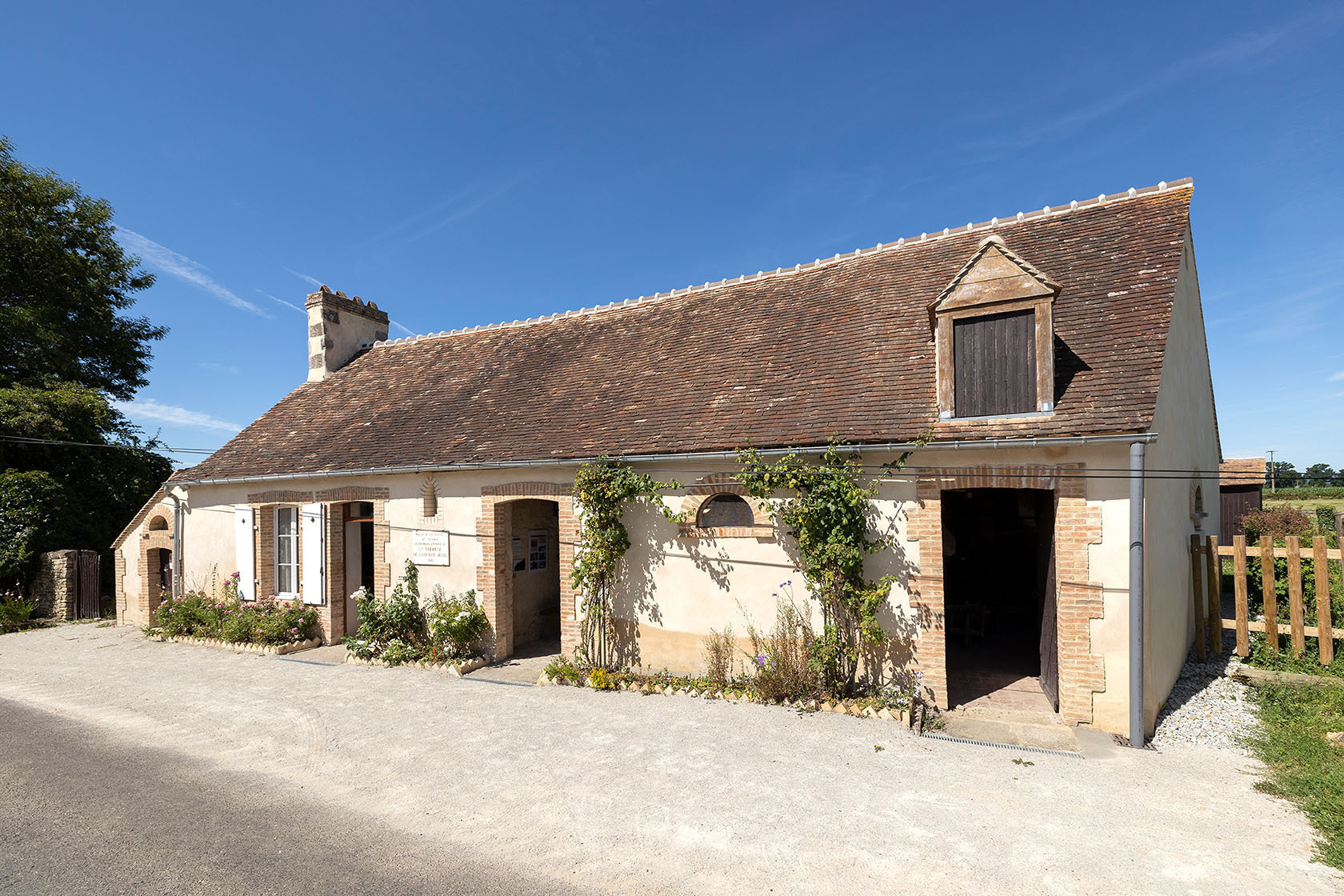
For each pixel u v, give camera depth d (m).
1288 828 4.97
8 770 6.49
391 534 11.41
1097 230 9.89
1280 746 6.44
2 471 16.59
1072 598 7.14
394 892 4.30
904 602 7.84
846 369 9.45
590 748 6.80
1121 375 7.38
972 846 4.77
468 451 10.84
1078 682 7.11
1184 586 9.45
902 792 5.64
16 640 13.62
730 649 8.73
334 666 10.67
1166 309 7.94
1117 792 5.60
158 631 13.24
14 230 18.48
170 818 5.41
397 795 5.82
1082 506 7.09
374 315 18.23
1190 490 10.30
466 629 10.28
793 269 13.22
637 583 9.39
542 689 9.00
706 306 13.28
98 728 7.80
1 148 19.19
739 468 8.67
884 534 7.95
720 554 8.84
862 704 7.60
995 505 12.29
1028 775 5.95
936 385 8.27
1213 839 4.82
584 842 4.94
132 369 22.55
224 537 13.42
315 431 13.84
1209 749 6.57
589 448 9.73
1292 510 16.83
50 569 16.11
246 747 7.09
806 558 8.09
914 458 7.82
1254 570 12.52
